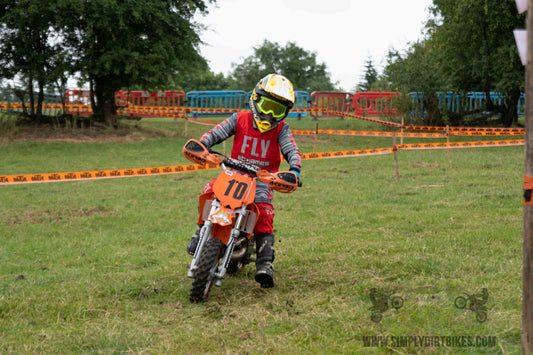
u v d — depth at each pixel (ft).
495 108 73.77
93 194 35.60
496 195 29.53
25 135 63.52
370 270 16.69
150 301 14.92
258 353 11.00
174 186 38.37
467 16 65.16
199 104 92.12
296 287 15.58
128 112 81.66
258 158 16.07
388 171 42.16
